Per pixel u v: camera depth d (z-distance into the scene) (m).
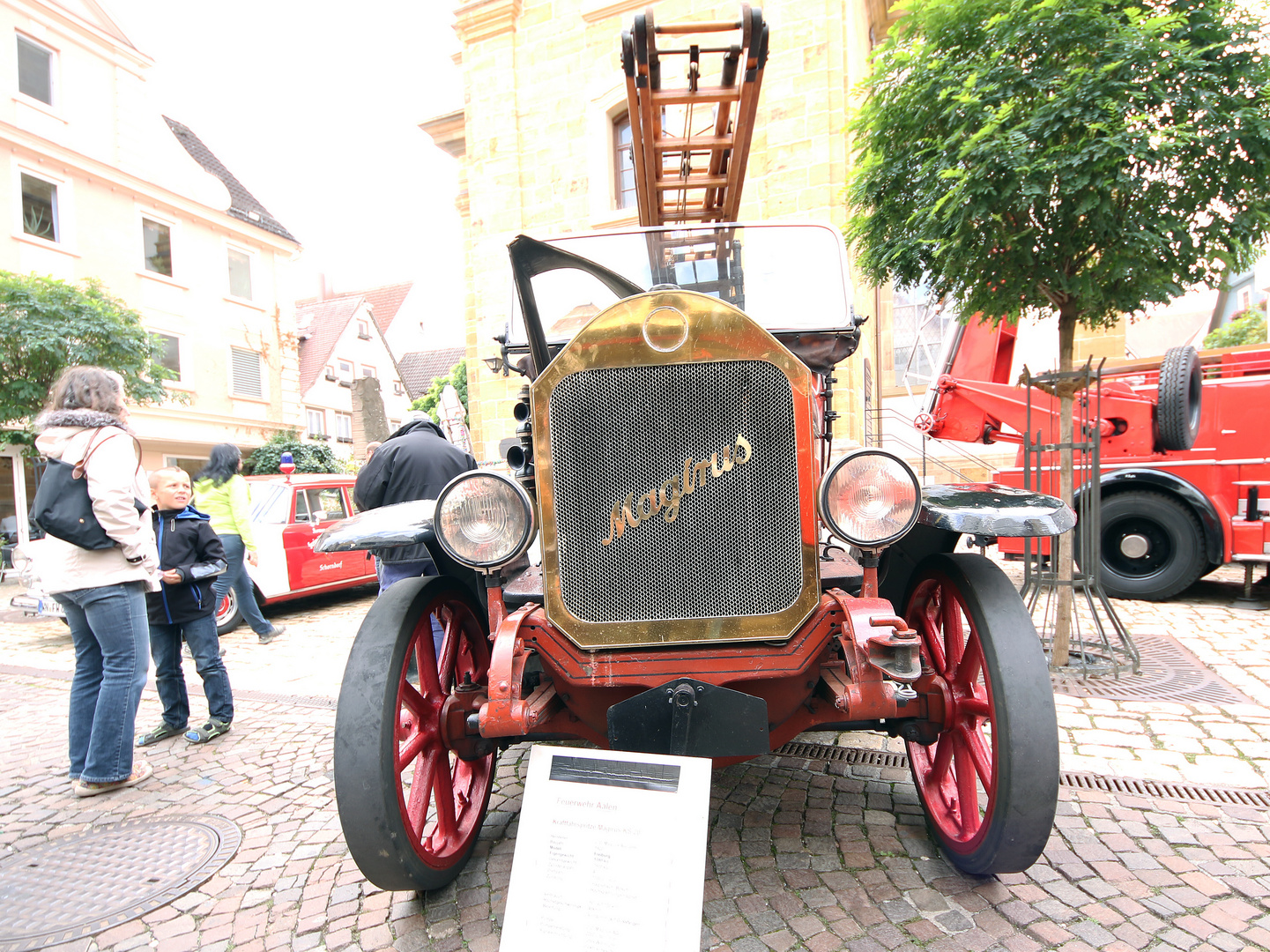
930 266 4.35
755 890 2.24
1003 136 3.53
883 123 4.17
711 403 1.97
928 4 3.79
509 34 10.23
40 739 4.21
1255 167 3.45
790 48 8.38
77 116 16.73
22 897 2.51
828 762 3.19
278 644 6.44
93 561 3.29
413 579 2.49
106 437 3.24
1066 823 2.58
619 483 1.99
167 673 4.02
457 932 2.15
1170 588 6.11
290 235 22.38
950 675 2.51
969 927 2.03
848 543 2.00
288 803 3.16
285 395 22.16
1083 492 4.42
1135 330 22.45
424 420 4.30
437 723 2.43
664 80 8.94
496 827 2.77
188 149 22.28
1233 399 5.96
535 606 2.11
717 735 1.86
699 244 3.14
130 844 2.86
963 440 6.83
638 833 1.73
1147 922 2.03
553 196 10.11
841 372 7.97
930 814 2.48
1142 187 3.49
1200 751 3.15
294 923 2.26
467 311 11.29
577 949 1.68
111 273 17.36
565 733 2.30
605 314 1.97
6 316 11.55
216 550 4.06
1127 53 3.33
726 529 1.99
